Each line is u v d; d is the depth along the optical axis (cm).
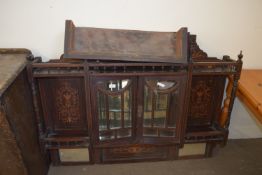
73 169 160
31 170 125
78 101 146
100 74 126
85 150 157
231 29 157
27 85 130
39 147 142
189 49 129
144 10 146
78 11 142
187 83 133
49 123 150
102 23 146
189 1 146
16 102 113
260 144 192
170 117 145
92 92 131
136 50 128
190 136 152
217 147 187
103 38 131
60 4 139
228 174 159
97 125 141
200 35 157
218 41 160
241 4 150
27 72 127
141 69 131
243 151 183
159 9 146
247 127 194
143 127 147
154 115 145
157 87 134
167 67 132
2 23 139
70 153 158
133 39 133
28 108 130
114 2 141
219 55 165
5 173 112
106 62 126
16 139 107
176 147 161
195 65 132
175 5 146
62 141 144
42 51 150
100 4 141
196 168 164
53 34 146
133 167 162
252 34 160
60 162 161
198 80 150
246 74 163
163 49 130
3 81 97
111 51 126
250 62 170
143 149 160
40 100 142
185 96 136
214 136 157
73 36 128
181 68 132
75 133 153
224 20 154
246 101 145
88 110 136
